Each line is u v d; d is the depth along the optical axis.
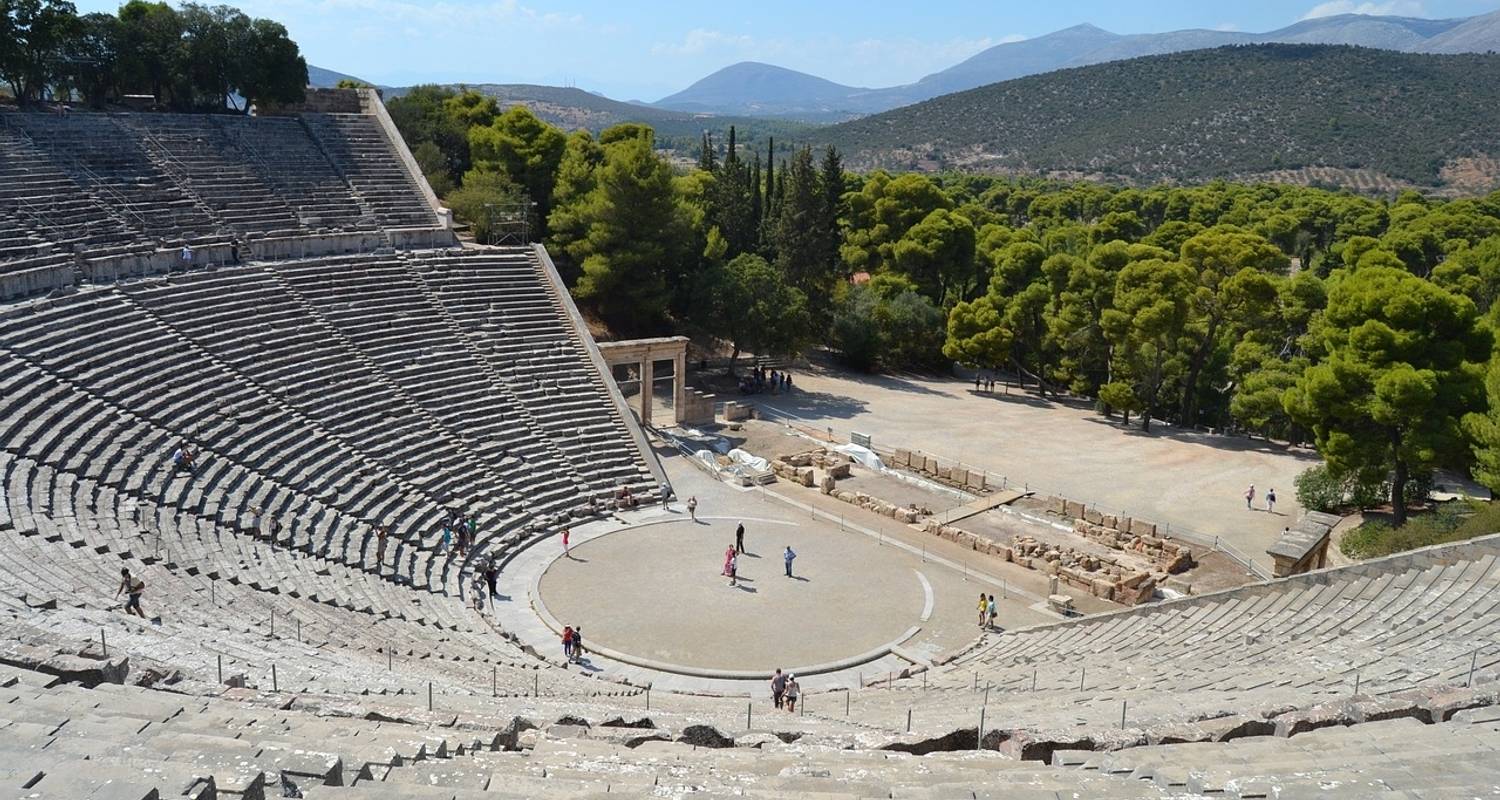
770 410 66.81
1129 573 40.59
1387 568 28.77
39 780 9.01
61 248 43.88
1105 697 21.39
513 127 77.06
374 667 23.02
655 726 17.20
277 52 63.78
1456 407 42.06
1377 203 115.31
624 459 49.75
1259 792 10.57
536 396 50.81
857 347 80.06
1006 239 89.38
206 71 62.59
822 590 38.84
